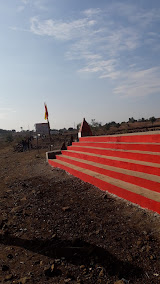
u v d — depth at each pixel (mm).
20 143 26500
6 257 3629
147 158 5996
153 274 2816
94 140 10703
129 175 5652
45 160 13320
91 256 3361
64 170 9641
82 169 8281
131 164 6141
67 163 10211
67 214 5059
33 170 11008
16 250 3828
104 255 3346
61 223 4656
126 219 4375
